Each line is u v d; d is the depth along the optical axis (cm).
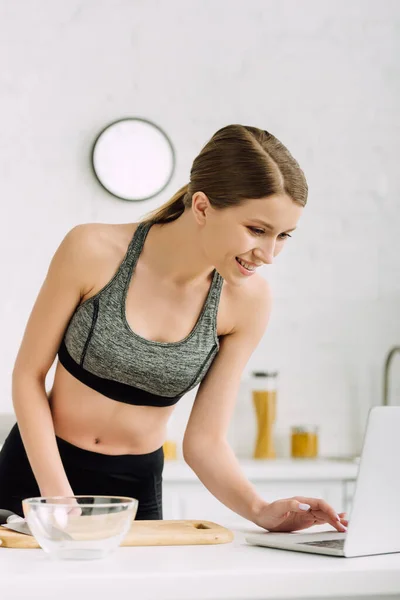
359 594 123
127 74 396
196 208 169
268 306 196
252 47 409
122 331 184
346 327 412
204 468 184
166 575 116
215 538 151
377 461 137
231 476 181
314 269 411
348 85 418
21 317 384
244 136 164
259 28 410
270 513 168
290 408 404
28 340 185
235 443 396
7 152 387
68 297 183
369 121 419
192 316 189
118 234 187
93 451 200
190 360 189
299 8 414
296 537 149
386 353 414
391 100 421
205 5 405
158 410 200
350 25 419
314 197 413
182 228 181
